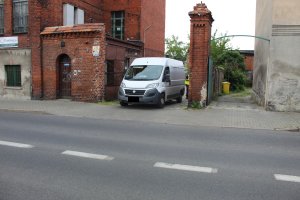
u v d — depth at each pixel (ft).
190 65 54.34
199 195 17.06
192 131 36.32
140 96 53.47
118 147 27.66
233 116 46.85
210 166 22.49
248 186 18.58
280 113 49.52
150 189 17.84
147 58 60.34
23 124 39.09
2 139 30.32
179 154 25.66
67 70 64.39
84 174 20.30
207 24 53.21
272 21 50.01
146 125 40.04
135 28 86.48
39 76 65.36
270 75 51.06
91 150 26.45
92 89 60.95
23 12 67.56
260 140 31.99
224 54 112.57
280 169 22.07
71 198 16.43
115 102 62.39
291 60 49.98
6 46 69.00
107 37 62.85
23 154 24.95
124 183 18.75
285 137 33.83
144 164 22.67
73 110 51.78
